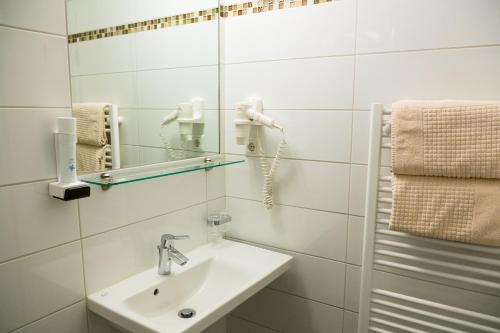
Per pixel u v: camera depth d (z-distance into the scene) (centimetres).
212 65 146
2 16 80
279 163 141
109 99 108
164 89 128
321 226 135
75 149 93
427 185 102
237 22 144
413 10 109
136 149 118
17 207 86
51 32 90
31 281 91
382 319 120
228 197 158
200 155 145
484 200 96
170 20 129
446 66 107
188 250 142
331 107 127
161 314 117
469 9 102
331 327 138
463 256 104
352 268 131
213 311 100
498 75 101
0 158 82
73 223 99
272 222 147
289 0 131
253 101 141
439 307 109
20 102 85
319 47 127
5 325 87
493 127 94
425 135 100
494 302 108
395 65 114
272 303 151
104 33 105
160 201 127
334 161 129
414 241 116
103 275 109
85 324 106
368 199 113
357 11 118
